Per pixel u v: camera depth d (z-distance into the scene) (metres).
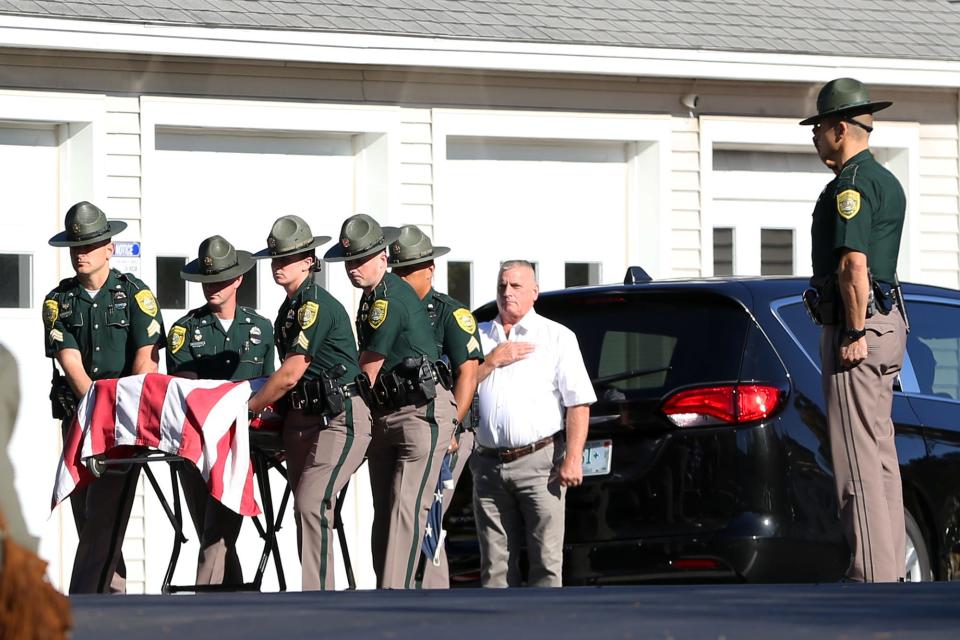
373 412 29.98
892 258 26.41
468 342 30.61
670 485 28.45
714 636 17.34
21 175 39.97
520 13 44.28
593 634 17.50
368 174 43.34
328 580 29.00
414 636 17.36
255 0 41.25
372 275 29.84
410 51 41.81
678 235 46.66
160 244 41.34
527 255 45.44
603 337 30.31
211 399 28.48
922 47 48.09
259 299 42.47
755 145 48.09
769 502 27.77
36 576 11.33
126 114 40.47
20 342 39.88
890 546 26.08
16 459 39.66
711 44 45.16
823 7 49.44
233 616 19.48
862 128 26.64
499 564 30.67
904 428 29.91
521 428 29.83
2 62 39.06
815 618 19.02
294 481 29.34
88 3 38.84
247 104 41.50
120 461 28.88
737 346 28.55
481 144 44.94
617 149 46.53
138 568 40.47
